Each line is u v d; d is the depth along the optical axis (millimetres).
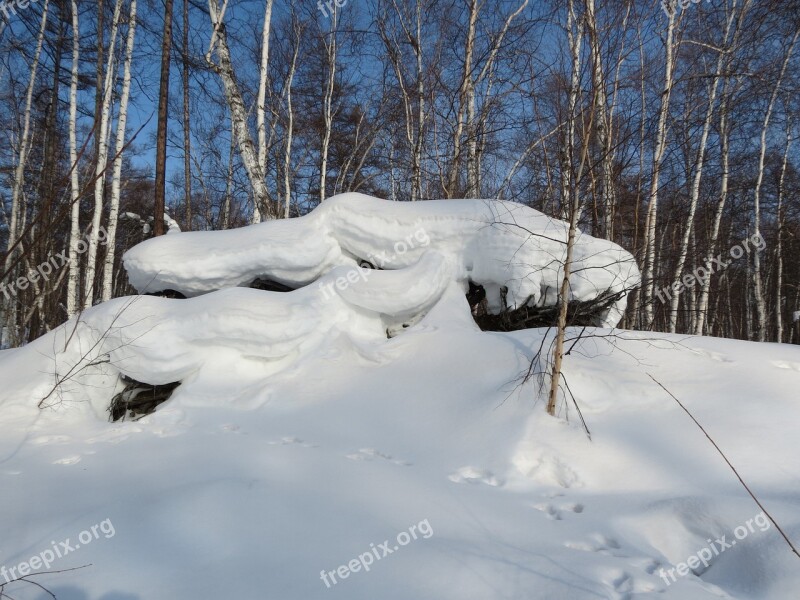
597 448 3865
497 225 6254
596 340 5262
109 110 10219
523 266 6098
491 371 4926
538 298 6340
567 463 3746
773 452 3691
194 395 5301
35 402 5203
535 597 2148
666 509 3109
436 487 3406
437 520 2896
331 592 2148
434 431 4430
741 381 4520
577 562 2484
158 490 3168
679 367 4797
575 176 4555
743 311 18469
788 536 2660
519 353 5035
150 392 5746
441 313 6125
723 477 3516
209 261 6512
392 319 6309
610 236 7516
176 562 2355
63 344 5797
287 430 4617
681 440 3893
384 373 5402
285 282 6785
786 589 2373
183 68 12203
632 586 2330
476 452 3988
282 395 5250
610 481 3600
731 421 4023
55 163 12273
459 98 10188
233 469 3520
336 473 3539
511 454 3836
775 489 3316
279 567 2322
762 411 4109
